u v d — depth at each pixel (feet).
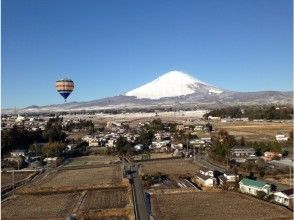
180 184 249.34
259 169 271.08
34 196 231.09
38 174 309.22
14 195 234.17
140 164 333.62
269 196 205.87
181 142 440.45
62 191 240.73
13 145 421.18
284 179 245.65
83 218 181.57
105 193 231.30
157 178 266.77
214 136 464.24
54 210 198.70
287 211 182.91
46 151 386.93
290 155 335.67
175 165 321.52
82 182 265.13
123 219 179.32
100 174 294.66
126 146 412.36
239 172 267.80
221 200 206.08
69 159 385.09
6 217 188.34
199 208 191.93
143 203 204.64
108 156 396.37
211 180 242.17
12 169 330.95
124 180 257.14
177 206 196.75
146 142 444.55
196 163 327.26
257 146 356.38
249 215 177.58
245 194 217.15
